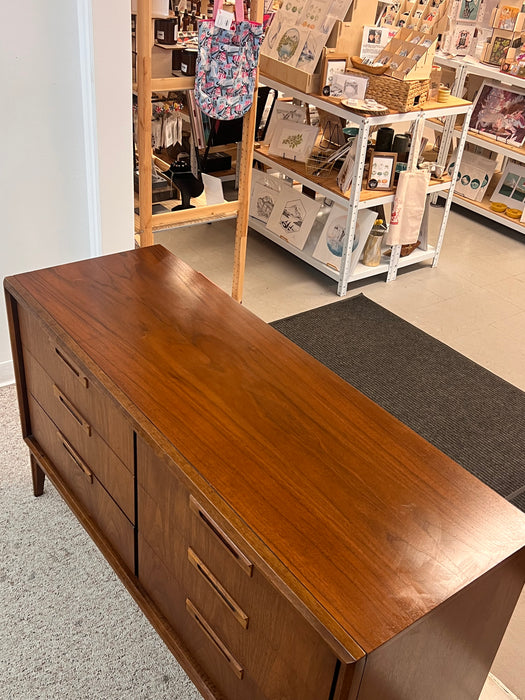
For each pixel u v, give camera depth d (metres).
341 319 3.65
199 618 1.62
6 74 2.40
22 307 2.01
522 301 4.03
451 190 4.09
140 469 1.64
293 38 3.77
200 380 1.70
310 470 1.47
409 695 1.36
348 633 1.14
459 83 4.78
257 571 1.32
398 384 3.21
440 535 1.35
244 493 1.39
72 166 2.71
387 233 3.86
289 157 4.05
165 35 2.98
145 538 1.75
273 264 4.13
